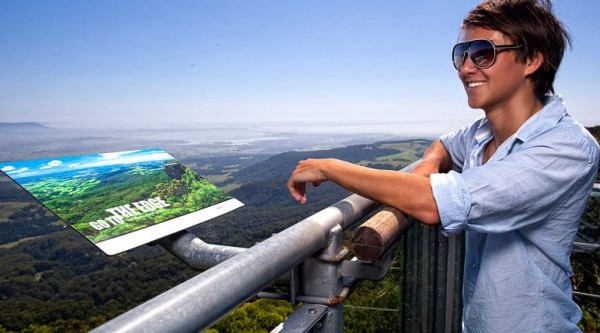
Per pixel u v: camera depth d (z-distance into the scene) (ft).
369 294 5.70
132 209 2.64
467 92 2.90
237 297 1.60
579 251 5.74
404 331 4.39
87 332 1.06
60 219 2.33
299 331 2.23
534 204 2.41
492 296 2.75
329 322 2.54
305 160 3.11
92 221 2.40
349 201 2.97
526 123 2.68
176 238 2.71
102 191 2.71
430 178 2.50
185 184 3.14
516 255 2.66
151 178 3.05
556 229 2.60
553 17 2.64
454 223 2.40
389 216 2.91
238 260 1.69
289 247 2.00
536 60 2.68
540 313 2.67
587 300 7.27
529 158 2.44
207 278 1.49
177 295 1.34
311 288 2.53
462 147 3.84
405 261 4.31
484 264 2.80
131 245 2.36
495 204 2.37
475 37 2.75
